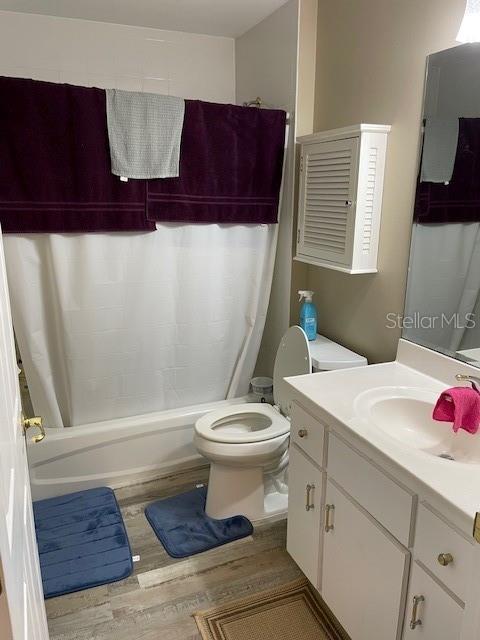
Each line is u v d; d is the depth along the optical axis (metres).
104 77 2.54
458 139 1.60
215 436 2.07
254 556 2.00
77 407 2.37
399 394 1.63
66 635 1.66
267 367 2.88
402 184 1.88
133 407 2.50
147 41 2.58
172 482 2.50
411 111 1.81
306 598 1.80
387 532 1.30
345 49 2.14
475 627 0.85
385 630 1.34
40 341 2.20
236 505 2.18
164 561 1.97
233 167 2.31
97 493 2.37
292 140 2.40
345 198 2.01
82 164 2.02
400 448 1.27
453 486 1.11
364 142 1.89
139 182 2.14
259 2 2.28
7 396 0.93
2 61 2.36
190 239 2.36
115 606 1.77
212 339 2.57
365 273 2.09
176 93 2.70
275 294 2.71
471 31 1.42
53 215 2.03
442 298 1.72
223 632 1.66
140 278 2.30
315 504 1.65
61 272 2.12
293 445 1.77
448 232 1.67
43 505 2.28
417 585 1.20
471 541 1.01
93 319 2.25
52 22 2.39
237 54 2.77
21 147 1.92
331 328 2.44
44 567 1.92
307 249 2.31
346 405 1.54
